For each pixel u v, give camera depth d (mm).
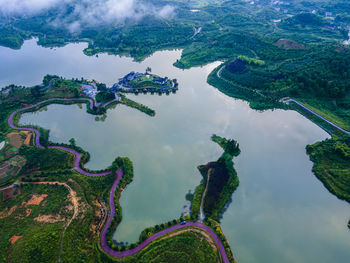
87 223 114750
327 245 115562
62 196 127875
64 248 101062
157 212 127000
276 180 148875
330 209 132375
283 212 130000
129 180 144125
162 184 143125
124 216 124625
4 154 159125
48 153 158875
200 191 135750
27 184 136000
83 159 158250
